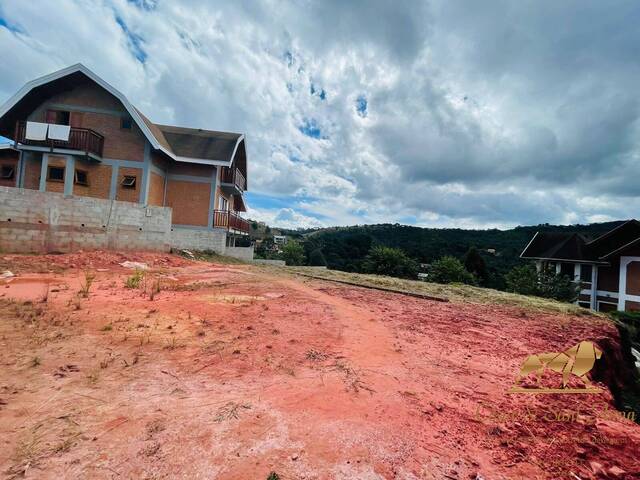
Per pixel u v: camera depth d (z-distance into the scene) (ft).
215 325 16.35
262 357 12.69
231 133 76.02
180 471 6.28
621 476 6.89
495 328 21.61
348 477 6.39
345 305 25.14
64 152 51.57
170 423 7.84
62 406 8.29
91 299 19.84
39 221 35.53
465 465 7.02
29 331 13.52
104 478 5.98
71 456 6.50
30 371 10.09
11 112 54.03
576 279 74.13
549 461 7.31
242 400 9.23
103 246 40.50
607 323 29.07
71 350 11.93
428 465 6.93
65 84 55.31
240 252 70.54
